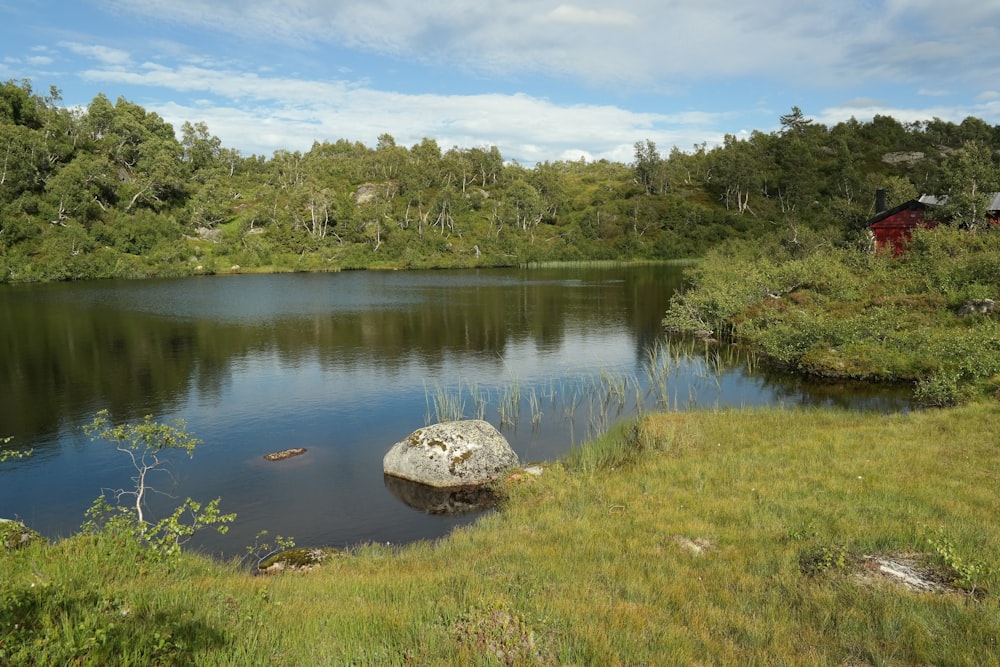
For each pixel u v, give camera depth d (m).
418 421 24.56
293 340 42.62
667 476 15.30
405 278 99.12
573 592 9.01
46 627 6.44
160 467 19.77
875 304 35.41
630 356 36.97
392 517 15.87
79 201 113.00
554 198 168.50
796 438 17.88
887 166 174.62
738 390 27.75
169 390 29.31
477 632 7.43
